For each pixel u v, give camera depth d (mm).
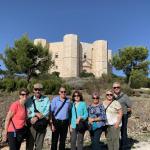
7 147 9086
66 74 81125
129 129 13062
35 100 7461
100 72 84500
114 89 9148
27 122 7348
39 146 7527
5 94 21984
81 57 84625
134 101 23266
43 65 44375
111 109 8367
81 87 35562
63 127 7992
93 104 8367
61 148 8125
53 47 84875
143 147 9789
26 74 43344
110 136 8328
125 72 54188
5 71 42688
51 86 25656
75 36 82938
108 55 90312
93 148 8148
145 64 53406
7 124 6984
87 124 8133
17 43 43719
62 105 7988
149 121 15484
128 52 53312
